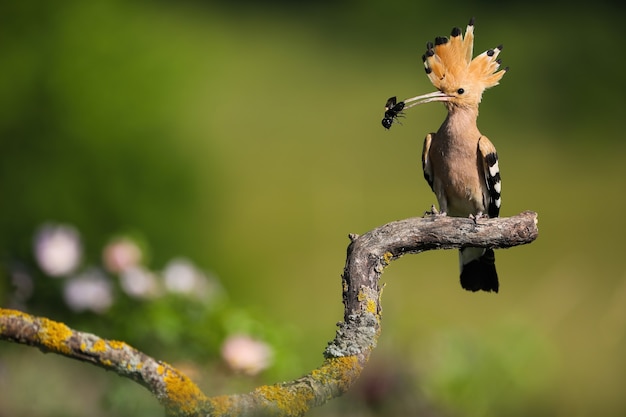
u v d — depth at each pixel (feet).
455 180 23.57
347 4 100.01
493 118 80.64
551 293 44.21
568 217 64.49
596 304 49.83
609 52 89.30
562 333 45.34
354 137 75.31
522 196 67.92
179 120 37.76
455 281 52.26
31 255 30.32
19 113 35.65
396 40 93.81
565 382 39.40
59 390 26.63
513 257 58.70
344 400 25.93
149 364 10.44
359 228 61.05
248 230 59.67
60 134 35.81
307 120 77.41
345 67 87.97
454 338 31.09
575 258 58.13
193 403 10.48
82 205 35.86
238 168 68.59
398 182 68.44
